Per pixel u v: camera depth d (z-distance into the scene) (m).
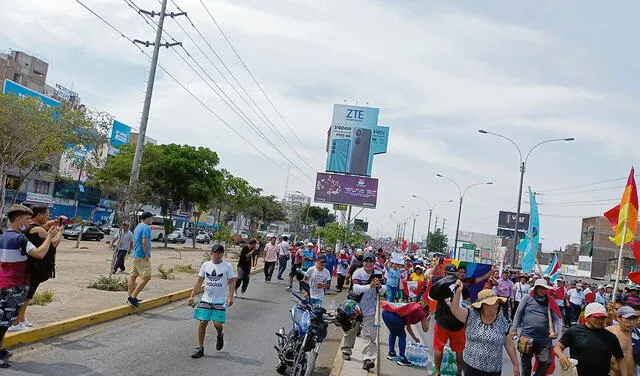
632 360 6.68
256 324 12.80
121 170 44.97
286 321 13.78
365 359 9.44
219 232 46.50
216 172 48.97
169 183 46.31
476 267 10.34
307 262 21.06
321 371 9.33
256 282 23.31
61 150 37.66
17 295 7.34
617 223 10.64
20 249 7.34
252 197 77.75
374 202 52.59
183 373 7.82
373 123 55.16
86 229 46.75
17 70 64.75
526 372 9.27
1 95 34.06
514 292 19.89
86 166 45.84
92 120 39.22
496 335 6.04
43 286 13.77
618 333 6.79
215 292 9.04
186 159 46.50
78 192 62.03
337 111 55.34
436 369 8.76
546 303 9.21
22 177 38.38
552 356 9.03
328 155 55.09
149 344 9.39
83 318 10.15
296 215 114.06
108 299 12.79
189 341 10.02
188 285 17.89
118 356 8.31
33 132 34.81
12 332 8.34
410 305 10.59
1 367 7.02
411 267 21.06
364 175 54.53
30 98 35.69
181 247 50.78
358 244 53.97
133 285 12.38
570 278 64.69
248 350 9.89
